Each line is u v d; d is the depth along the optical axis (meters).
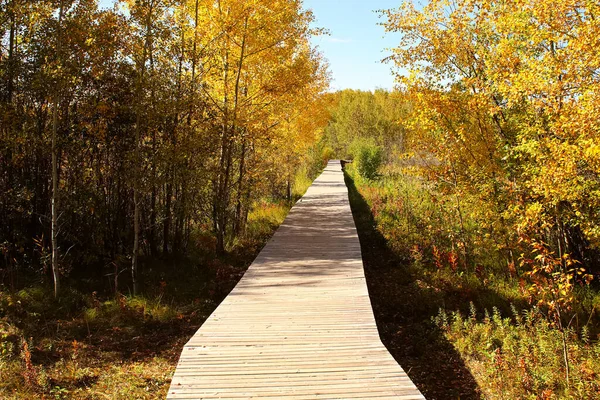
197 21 9.69
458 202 9.27
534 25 6.46
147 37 7.68
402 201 14.95
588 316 6.87
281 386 3.64
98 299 7.48
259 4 9.73
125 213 9.47
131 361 5.51
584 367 5.06
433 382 5.22
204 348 4.40
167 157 8.12
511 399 4.65
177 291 8.07
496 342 6.02
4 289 7.20
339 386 3.64
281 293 6.21
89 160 8.91
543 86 5.87
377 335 4.73
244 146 11.11
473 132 8.42
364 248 11.48
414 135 9.38
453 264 8.91
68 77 7.19
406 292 8.14
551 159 6.05
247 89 10.93
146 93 7.89
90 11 7.40
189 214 9.85
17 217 8.30
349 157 47.09
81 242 8.91
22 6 7.08
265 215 15.66
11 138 7.68
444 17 8.02
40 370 4.97
